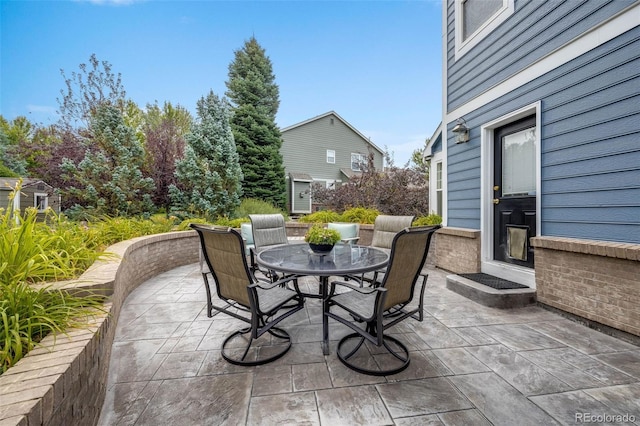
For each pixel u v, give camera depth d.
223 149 8.98
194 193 8.48
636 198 2.40
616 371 1.94
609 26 2.57
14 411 0.82
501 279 3.72
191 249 5.71
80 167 7.80
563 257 2.86
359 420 1.52
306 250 3.23
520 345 2.31
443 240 4.96
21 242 1.82
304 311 3.17
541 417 1.53
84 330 1.43
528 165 3.58
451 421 1.51
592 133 2.71
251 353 2.22
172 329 2.67
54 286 1.68
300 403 1.66
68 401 1.08
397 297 2.09
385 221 4.29
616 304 2.40
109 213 7.65
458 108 4.67
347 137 18.27
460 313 2.99
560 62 3.00
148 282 4.27
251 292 1.97
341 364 2.07
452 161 4.84
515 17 3.54
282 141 14.33
